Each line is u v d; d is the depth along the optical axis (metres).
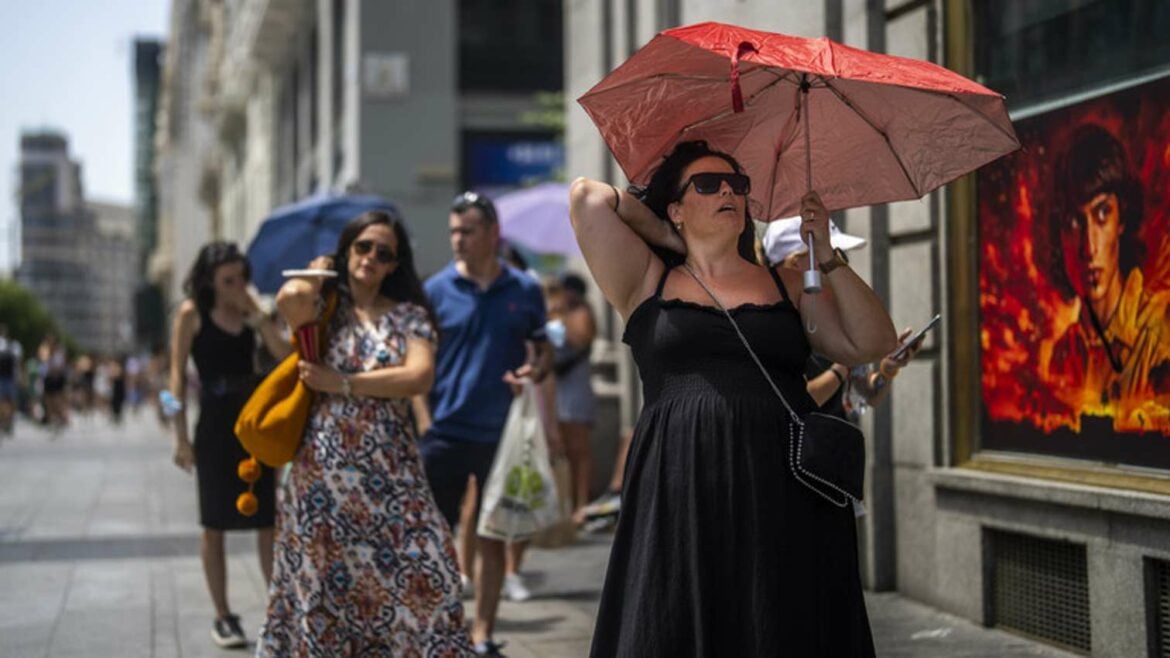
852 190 5.20
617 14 15.70
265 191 56.62
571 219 4.88
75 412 60.31
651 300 4.75
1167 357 7.02
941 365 9.07
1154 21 7.27
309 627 6.47
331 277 6.57
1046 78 8.25
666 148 5.01
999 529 8.45
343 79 33.56
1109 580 7.35
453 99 30.19
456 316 8.77
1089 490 7.38
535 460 8.33
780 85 4.79
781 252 6.38
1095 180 7.62
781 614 4.37
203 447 8.62
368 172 29.77
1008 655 7.83
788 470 4.52
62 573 11.55
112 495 18.50
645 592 4.50
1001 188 8.49
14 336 141.50
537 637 8.88
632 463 4.70
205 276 8.73
